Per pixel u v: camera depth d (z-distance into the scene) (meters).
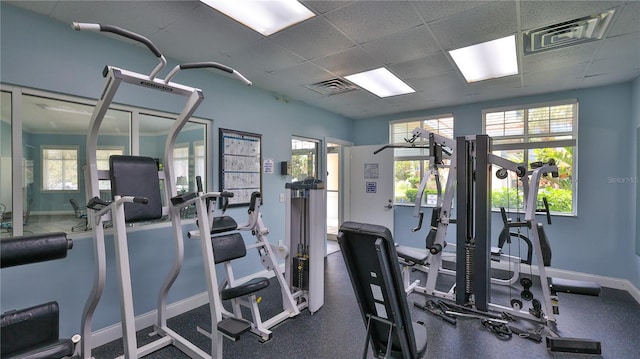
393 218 5.10
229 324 1.91
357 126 5.66
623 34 2.33
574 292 2.46
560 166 3.91
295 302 2.93
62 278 2.18
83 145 2.35
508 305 3.13
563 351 2.27
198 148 3.14
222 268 3.33
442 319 2.79
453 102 4.39
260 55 2.76
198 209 2.07
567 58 2.80
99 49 2.34
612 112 3.54
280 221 4.05
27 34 2.00
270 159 3.91
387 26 2.23
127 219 2.06
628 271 3.46
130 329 1.85
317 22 2.18
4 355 1.52
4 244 1.31
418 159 4.91
